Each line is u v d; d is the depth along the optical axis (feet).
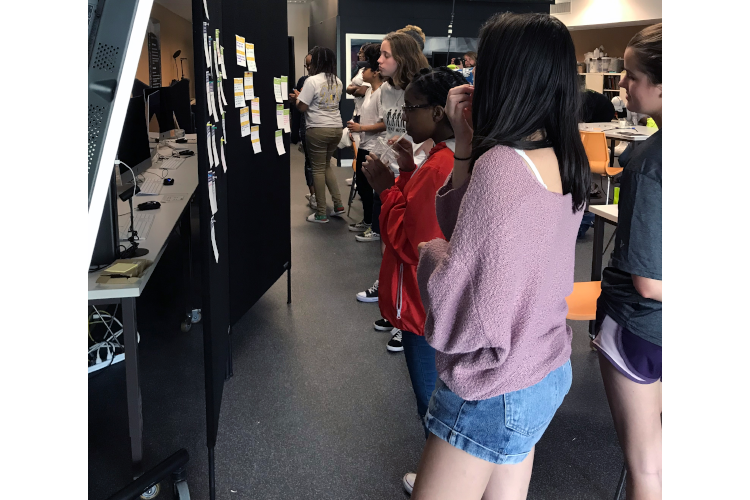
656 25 4.48
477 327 3.41
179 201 10.87
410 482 6.80
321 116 19.38
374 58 15.60
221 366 7.77
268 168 11.21
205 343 6.19
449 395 3.89
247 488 6.95
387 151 7.17
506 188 3.32
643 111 4.59
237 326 11.80
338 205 20.88
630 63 4.53
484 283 3.34
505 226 3.29
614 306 4.95
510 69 3.50
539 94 3.48
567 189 3.59
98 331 10.19
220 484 7.01
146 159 11.21
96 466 7.31
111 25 2.19
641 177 4.45
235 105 9.14
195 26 5.67
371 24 32.91
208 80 6.34
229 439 7.95
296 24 46.93
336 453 7.65
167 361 10.21
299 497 6.81
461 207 3.45
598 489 6.97
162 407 8.71
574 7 40.83
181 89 19.65
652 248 4.43
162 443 7.82
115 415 8.49
